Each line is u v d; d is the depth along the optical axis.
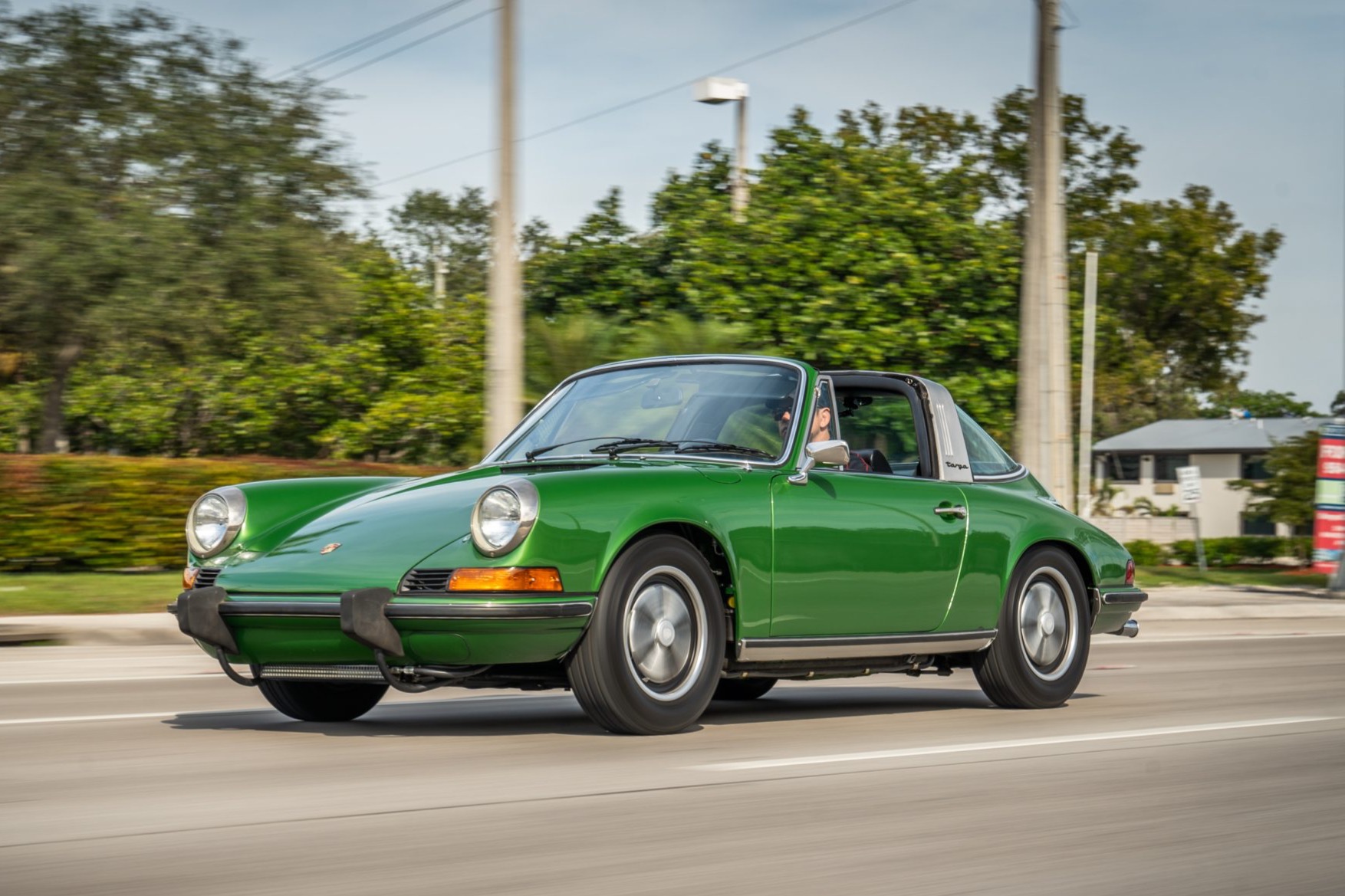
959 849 3.87
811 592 6.23
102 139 20.91
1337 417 22.42
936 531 6.76
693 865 3.64
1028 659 7.23
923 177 24.25
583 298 23.97
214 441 26.75
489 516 5.47
